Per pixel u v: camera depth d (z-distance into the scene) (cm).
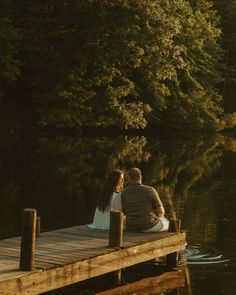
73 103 3450
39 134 3553
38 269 775
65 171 2155
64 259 826
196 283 891
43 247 898
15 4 3584
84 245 913
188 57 4300
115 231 902
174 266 979
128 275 931
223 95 5262
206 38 4600
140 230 1002
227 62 5341
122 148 3058
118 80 3744
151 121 4150
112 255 879
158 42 3456
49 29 3594
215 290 862
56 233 1005
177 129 4353
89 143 3203
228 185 1969
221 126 4428
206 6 4756
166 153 2967
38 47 3547
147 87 3856
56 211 1429
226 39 5312
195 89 4303
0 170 2152
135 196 1009
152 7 3431
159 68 3497
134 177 1024
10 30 3341
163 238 967
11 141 3175
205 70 4444
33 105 3697
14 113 3662
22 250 769
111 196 1034
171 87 4128
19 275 748
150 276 927
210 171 2347
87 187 1802
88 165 2344
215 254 1055
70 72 3488
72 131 3734
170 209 1511
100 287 872
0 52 3344
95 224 1047
